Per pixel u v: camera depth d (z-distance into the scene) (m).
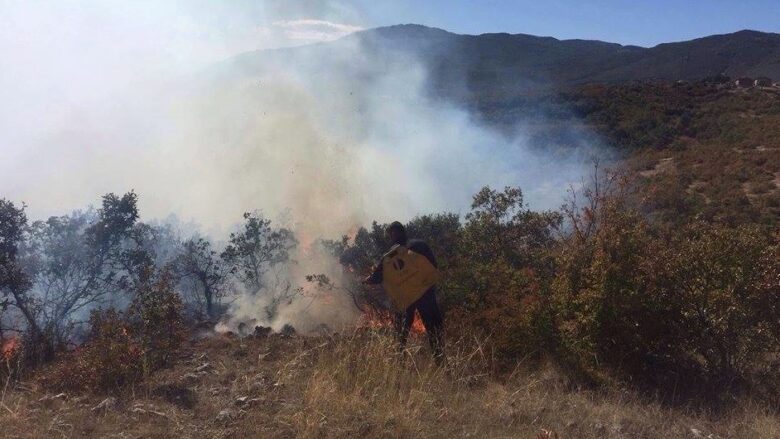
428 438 4.91
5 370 6.65
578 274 6.71
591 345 6.35
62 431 4.91
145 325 6.53
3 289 8.62
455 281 7.64
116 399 5.60
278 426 5.02
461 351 6.62
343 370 5.86
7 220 9.13
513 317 6.83
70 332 9.05
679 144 33.28
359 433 4.91
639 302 6.27
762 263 6.06
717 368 6.28
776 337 6.03
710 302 6.13
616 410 5.51
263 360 6.66
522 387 5.85
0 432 4.86
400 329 6.82
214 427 5.05
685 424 5.32
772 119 34.91
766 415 5.50
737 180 25.36
